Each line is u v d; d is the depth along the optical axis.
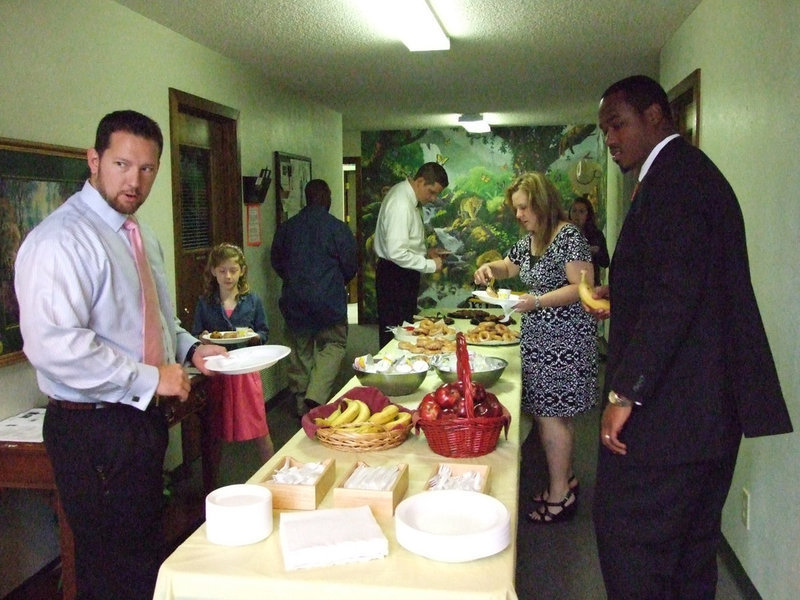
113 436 2.05
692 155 1.78
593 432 4.98
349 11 3.61
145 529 2.17
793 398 2.30
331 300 4.88
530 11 3.74
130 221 2.12
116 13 3.41
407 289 5.03
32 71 2.80
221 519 1.48
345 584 1.32
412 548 1.42
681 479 1.76
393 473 1.73
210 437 3.42
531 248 3.23
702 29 3.52
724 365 1.73
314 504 1.63
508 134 9.19
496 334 3.66
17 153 2.64
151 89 3.74
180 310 4.07
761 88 2.60
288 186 5.89
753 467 2.70
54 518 2.97
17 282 1.94
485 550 1.40
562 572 2.98
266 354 2.42
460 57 4.84
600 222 9.09
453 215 9.39
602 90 6.23
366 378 2.55
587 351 3.14
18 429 2.54
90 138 3.19
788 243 2.33
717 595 2.80
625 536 1.83
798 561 2.24
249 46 4.39
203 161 4.54
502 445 2.06
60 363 1.89
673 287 1.68
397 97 6.53
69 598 2.44
